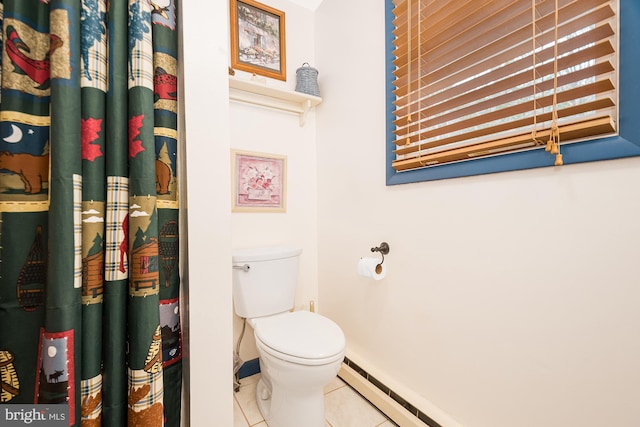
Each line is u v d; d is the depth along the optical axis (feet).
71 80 1.77
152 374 1.95
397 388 4.33
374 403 4.52
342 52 5.54
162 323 2.19
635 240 2.33
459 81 3.62
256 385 5.18
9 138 1.72
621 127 2.38
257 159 5.58
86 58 1.86
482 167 3.31
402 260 4.39
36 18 1.82
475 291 3.45
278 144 5.84
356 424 4.13
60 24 1.74
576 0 2.51
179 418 2.29
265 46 5.74
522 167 2.96
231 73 5.10
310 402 3.75
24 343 1.73
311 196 6.28
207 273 2.19
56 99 1.72
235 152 5.32
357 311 5.27
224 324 2.26
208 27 2.23
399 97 4.32
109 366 1.91
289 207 5.98
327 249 6.02
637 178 2.33
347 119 5.43
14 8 1.74
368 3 4.92
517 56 3.07
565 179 2.73
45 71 1.83
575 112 2.58
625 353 2.38
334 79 5.76
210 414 2.20
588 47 2.51
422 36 3.86
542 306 2.88
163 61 2.18
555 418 2.78
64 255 1.72
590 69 2.48
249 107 5.51
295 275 5.14
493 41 3.23
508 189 3.15
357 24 5.17
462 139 3.45
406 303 4.33
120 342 1.95
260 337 3.91
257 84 5.14
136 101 1.99
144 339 1.94
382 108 4.69
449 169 3.65
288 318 4.57
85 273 1.86
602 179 2.51
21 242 1.75
